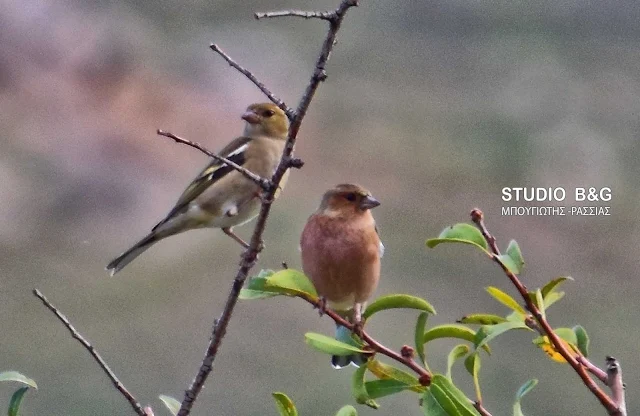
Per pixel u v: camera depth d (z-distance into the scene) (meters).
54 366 11.84
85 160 15.15
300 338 12.00
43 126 15.52
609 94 16.25
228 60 4.75
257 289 5.00
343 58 17.48
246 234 13.65
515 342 10.89
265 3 17.97
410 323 11.98
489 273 12.81
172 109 16.27
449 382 4.59
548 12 17.36
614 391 4.55
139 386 11.60
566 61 16.81
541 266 13.22
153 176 15.32
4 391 11.07
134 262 13.35
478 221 4.76
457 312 12.48
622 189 14.43
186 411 4.94
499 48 17.23
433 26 17.67
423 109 16.44
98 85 16.27
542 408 10.49
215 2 17.64
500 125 15.98
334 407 11.17
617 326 12.35
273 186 4.83
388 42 17.64
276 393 4.86
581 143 15.25
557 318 12.45
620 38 17.00
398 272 12.84
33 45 16.27
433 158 15.41
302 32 17.88
